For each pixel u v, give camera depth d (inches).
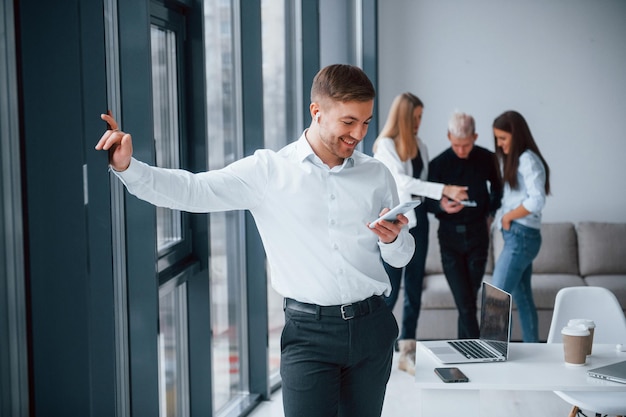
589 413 165.9
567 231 255.8
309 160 91.9
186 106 132.6
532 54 269.9
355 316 91.9
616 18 266.7
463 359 113.1
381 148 204.2
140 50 97.4
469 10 269.9
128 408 105.5
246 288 169.6
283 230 92.2
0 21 81.1
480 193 202.8
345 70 88.4
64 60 83.1
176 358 136.9
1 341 84.0
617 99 269.3
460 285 203.8
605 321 138.9
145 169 80.9
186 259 133.1
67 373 87.0
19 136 84.4
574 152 272.2
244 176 90.4
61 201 84.7
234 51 161.9
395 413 169.8
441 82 273.1
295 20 201.9
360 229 92.6
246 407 165.3
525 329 201.6
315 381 91.9
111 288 87.0
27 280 86.3
